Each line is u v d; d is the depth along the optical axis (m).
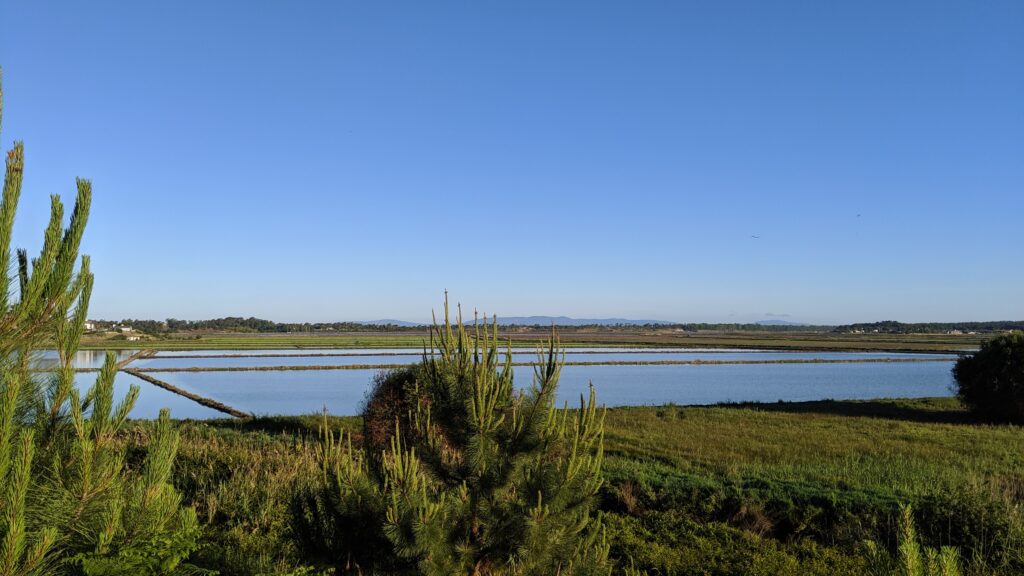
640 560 8.65
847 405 29.34
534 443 5.52
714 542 9.60
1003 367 24.61
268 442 16.98
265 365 61.25
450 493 5.52
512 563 5.29
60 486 4.20
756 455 16.81
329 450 5.95
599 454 5.66
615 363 68.62
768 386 47.31
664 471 14.07
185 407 32.28
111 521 4.34
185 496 10.97
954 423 24.48
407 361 68.56
